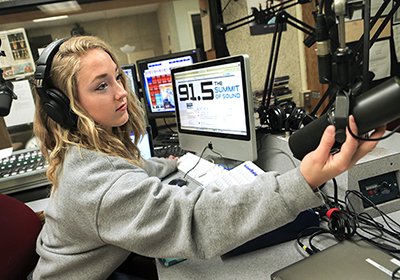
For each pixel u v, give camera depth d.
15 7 1.37
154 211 0.60
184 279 0.68
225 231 0.57
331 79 0.52
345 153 0.45
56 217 0.71
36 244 0.90
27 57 1.53
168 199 0.61
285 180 0.54
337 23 0.51
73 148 0.70
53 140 0.77
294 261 0.69
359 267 0.59
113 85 0.73
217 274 0.68
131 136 0.94
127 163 0.71
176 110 1.34
